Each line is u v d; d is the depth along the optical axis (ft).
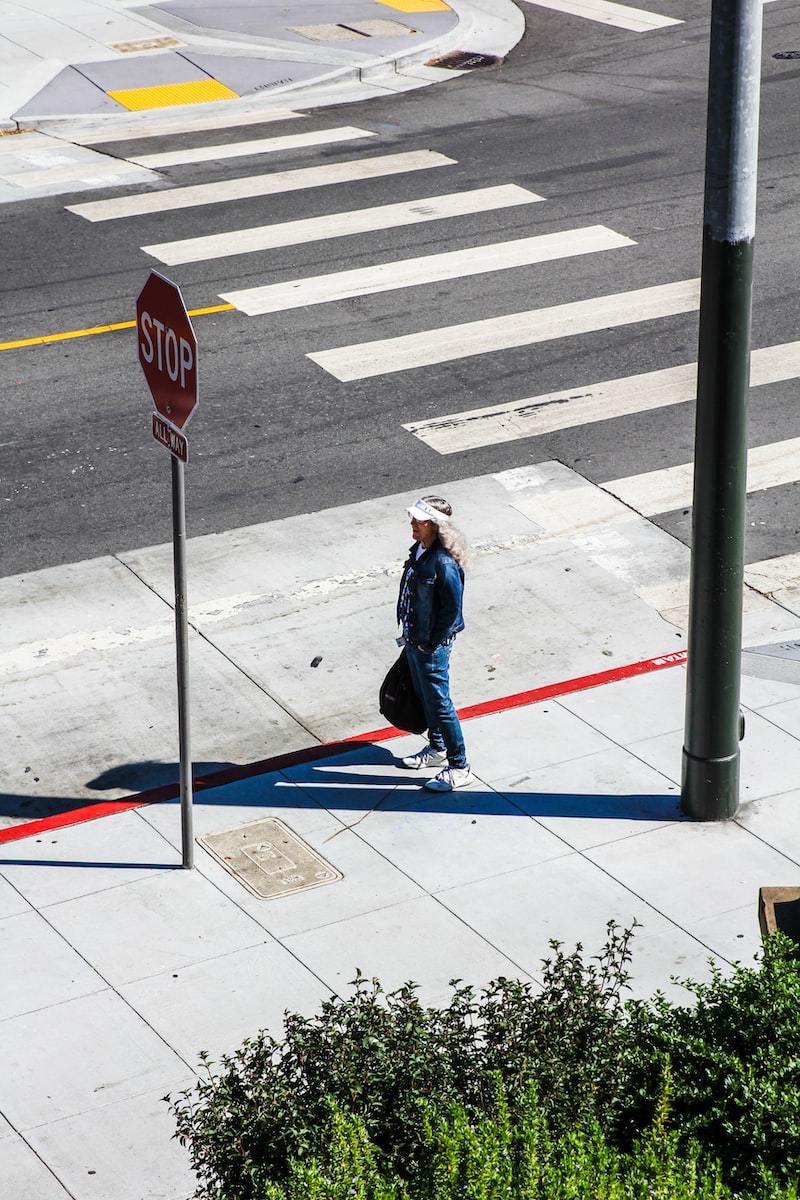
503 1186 52.75
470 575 124.57
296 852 94.68
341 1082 60.39
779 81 239.71
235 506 134.00
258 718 108.58
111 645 116.16
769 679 110.93
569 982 65.57
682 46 259.80
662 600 121.70
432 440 143.74
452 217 191.52
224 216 193.47
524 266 177.88
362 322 165.48
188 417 83.51
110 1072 77.97
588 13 281.13
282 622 118.93
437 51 260.01
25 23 272.51
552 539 129.39
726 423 86.89
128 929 88.22
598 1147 54.85
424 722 100.37
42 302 171.42
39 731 107.14
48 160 215.10
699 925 87.56
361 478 138.00
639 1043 64.08
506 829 96.37
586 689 110.83
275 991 83.10
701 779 95.66
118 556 126.82
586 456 141.28
